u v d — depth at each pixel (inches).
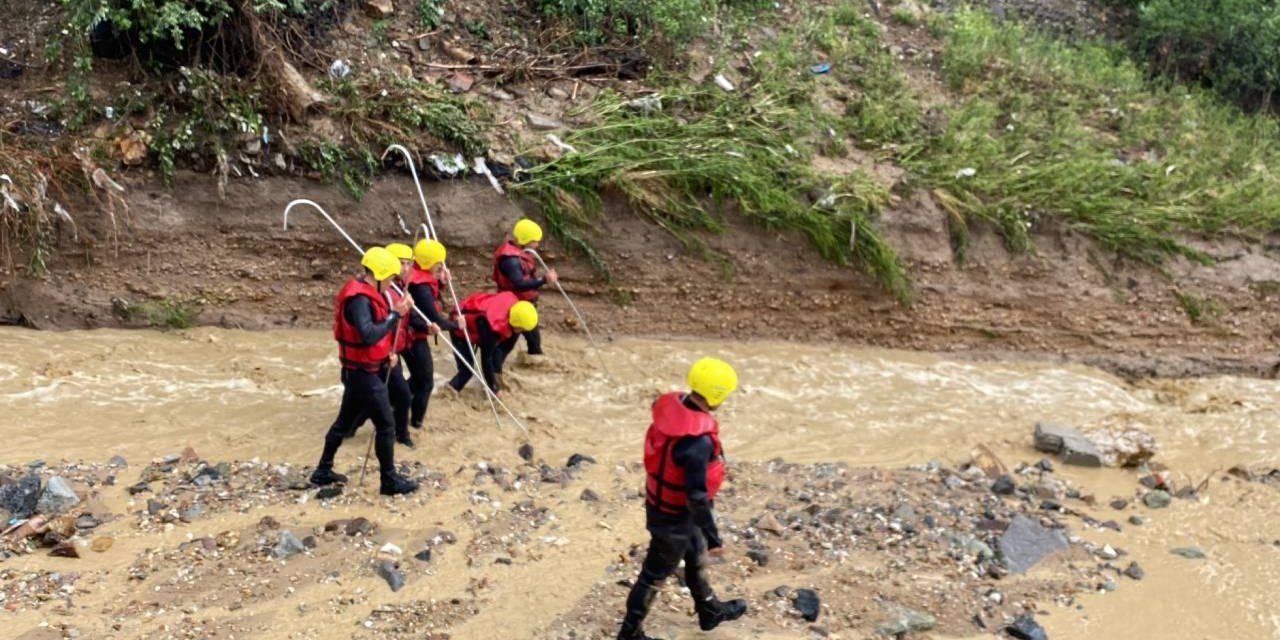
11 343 372.5
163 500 275.7
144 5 391.2
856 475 329.1
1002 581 273.0
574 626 237.5
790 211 436.8
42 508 265.1
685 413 209.5
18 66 418.9
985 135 494.3
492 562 260.7
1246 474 346.3
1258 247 482.3
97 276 398.3
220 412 336.8
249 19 413.4
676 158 438.9
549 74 474.6
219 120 404.2
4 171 387.9
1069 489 331.6
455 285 426.3
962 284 453.7
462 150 427.2
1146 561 290.7
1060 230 463.8
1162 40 626.2
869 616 248.8
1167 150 527.8
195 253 405.4
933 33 581.0
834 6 573.9
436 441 325.7
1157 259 466.6
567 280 430.0
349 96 426.6
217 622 229.5
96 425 319.9
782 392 399.9
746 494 311.0
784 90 491.8
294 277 415.2
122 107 407.5
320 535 265.0
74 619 226.2
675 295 438.0
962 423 383.2
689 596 252.4
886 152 479.5
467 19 486.3
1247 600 272.7
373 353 273.9
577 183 427.5
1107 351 463.5
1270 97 621.0
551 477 307.9
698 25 500.4
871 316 449.7
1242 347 474.0
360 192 414.6
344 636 228.5
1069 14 657.0
